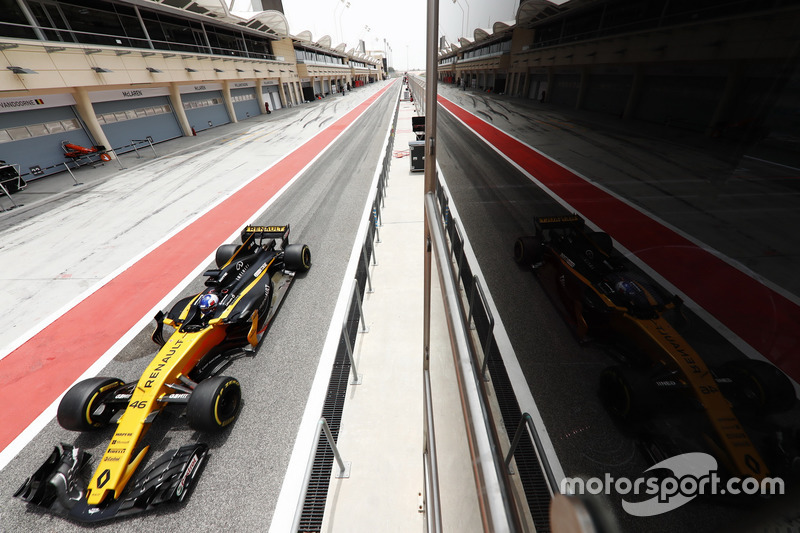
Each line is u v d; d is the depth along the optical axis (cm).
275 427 379
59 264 759
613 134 81
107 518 297
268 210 1000
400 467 323
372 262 674
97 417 370
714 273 58
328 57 5712
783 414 48
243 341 484
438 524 141
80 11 1562
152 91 2002
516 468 106
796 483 39
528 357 148
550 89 124
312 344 486
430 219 130
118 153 1797
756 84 46
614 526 30
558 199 117
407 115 2608
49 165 1476
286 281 620
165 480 314
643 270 73
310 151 1716
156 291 655
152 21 1977
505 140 176
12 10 1306
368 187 1139
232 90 2894
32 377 478
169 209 1049
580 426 104
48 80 1362
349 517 291
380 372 429
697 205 58
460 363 80
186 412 375
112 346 527
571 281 177
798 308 49
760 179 49
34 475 320
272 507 311
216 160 1627
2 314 607
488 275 211
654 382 86
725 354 59
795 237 48
